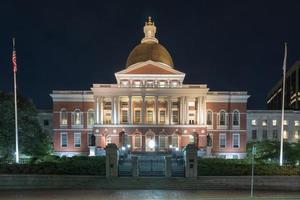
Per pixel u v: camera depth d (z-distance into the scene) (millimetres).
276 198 45688
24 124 86875
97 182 57438
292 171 60312
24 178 56156
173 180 57719
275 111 137250
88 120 122688
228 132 122625
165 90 118312
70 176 57844
